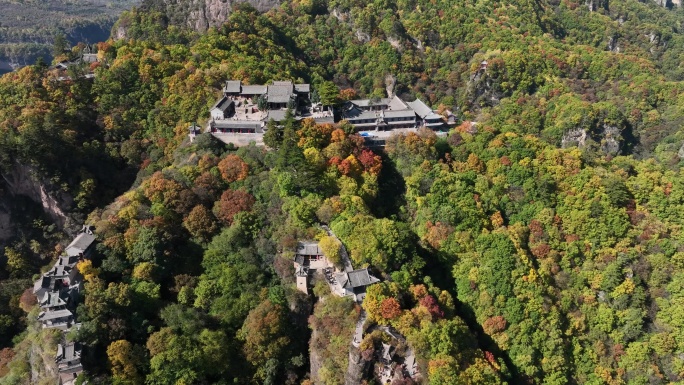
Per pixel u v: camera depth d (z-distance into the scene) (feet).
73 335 388.57
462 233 523.70
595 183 584.81
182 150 590.14
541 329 465.47
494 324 458.50
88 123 655.35
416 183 564.71
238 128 602.03
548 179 594.65
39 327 433.89
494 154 622.13
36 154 568.00
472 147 633.20
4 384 412.57
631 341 495.41
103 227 476.54
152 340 399.65
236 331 433.07
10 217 564.71
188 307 439.63
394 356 384.06
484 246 511.81
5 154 561.43
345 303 411.95
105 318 413.18
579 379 468.34
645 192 606.14
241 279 458.09
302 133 567.18
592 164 654.53
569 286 525.34
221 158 564.71
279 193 515.50
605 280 517.55
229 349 418.10
